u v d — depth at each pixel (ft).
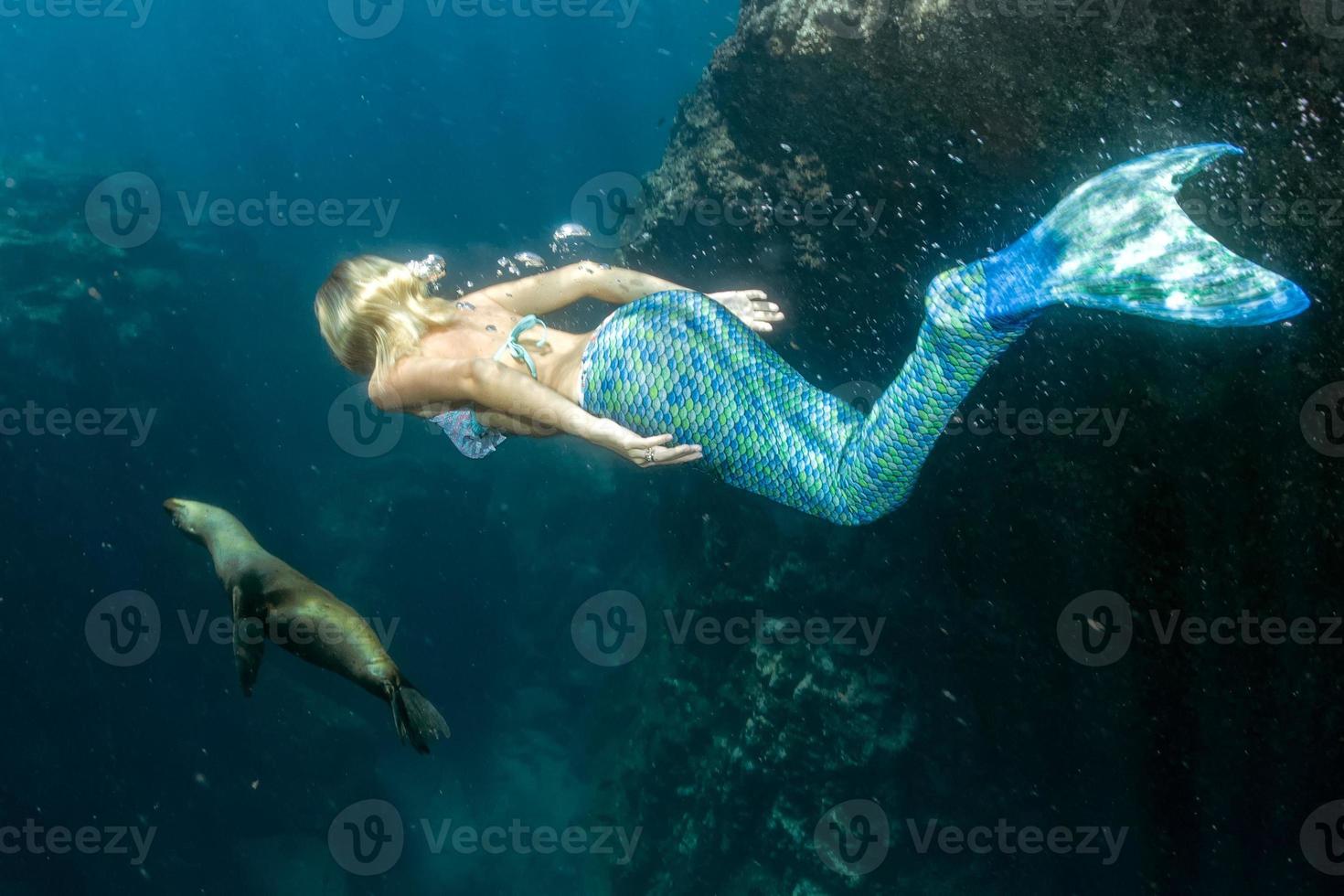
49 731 64.03
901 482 8.60
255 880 65.77
